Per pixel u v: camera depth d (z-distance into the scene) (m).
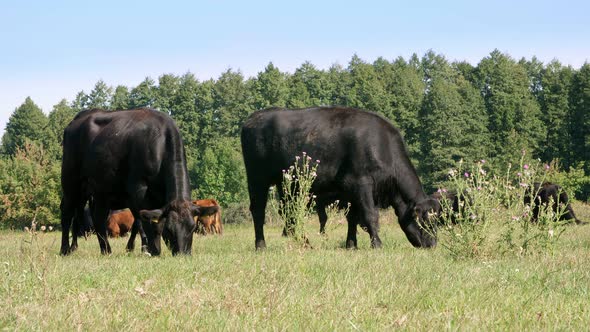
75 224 14.03
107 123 13.20
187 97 121.31
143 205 12.53
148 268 8.07
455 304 5.52
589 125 96.06
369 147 12.83
